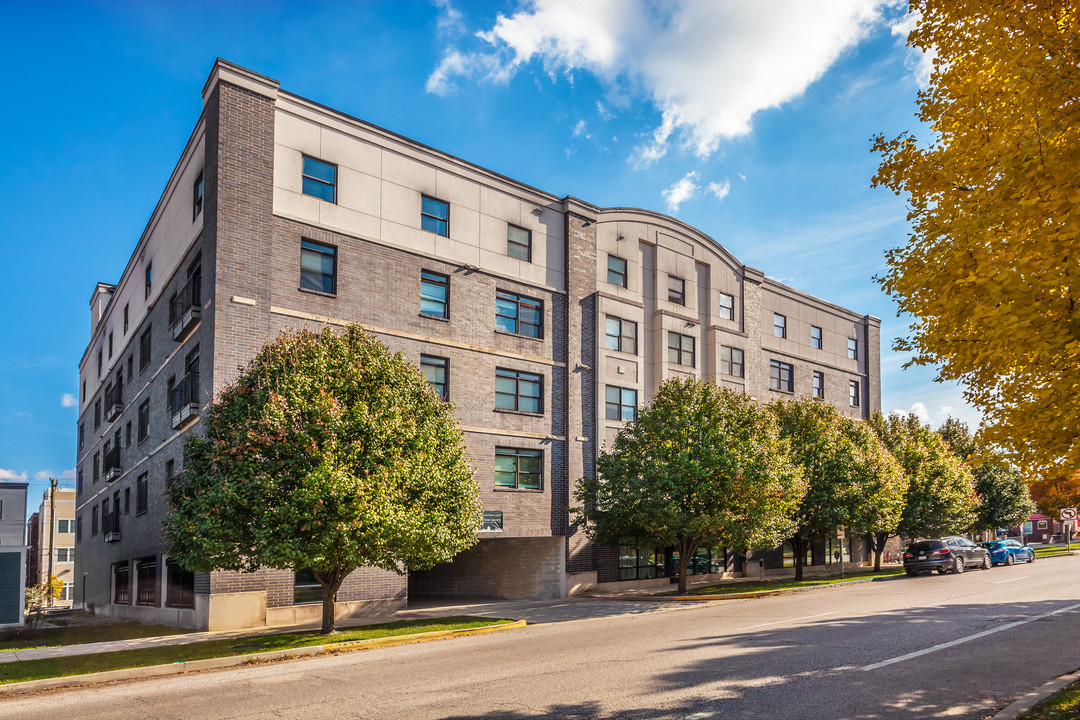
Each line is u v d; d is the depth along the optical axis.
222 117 21.86
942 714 8.15
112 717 9.36
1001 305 6.24
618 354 31.64
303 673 12.10
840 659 11.30
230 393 17.06
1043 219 6.62
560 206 30.64
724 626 15.92
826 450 31.03
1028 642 12.65
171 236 26.61
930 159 7.85
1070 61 6.76
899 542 47.19
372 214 24.78
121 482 31.98
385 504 15.40
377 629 17.47
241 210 21.84
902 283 7.61
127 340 32.97
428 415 17.92
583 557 29.14
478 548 31.42
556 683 10.15
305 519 15.12
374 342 17.91
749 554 36.38
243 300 21.47
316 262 23.45
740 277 37.94
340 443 15.78
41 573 68.12
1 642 20.23
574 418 29.48
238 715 9.09
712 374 35.28
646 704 8.78
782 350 40.84
